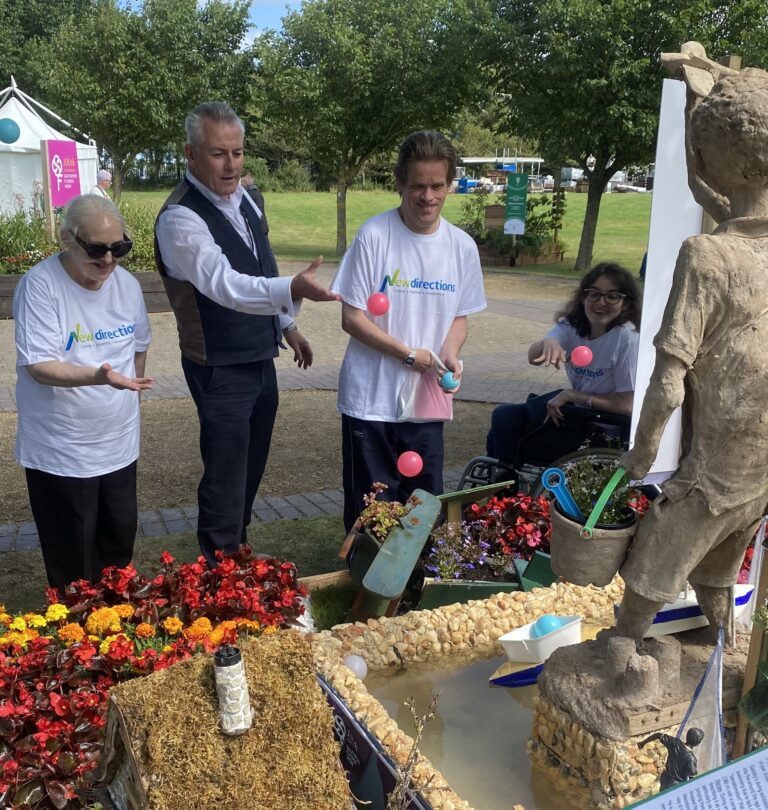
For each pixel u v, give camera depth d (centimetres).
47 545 363
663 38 1689
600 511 257
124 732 198
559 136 1922
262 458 434
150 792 190
